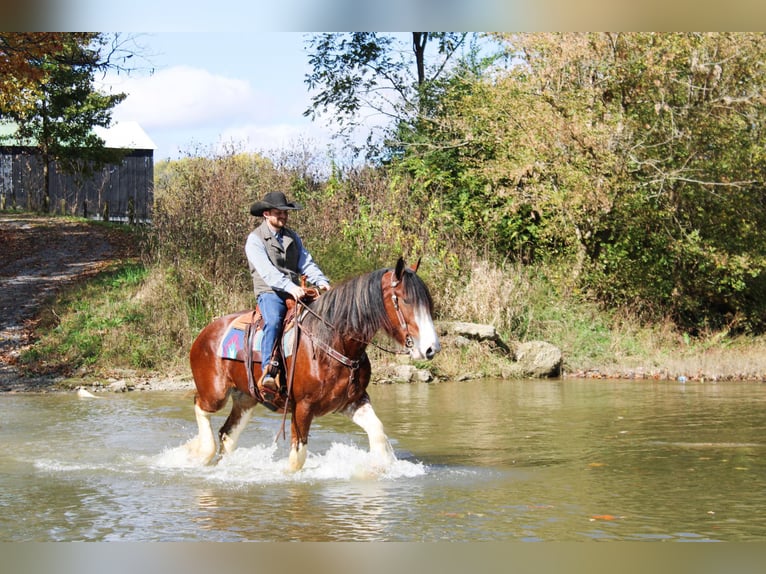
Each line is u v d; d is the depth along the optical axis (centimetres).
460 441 1054
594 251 2225
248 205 2128
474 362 1798
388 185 2272
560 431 1127
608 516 699
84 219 3447
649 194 2156
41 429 1145
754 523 681
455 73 2689
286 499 752
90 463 920
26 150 3953
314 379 813
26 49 2256
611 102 2173
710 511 716
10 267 2470
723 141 2172
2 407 1355
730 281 2250
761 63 2136
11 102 2678
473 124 2420
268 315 838
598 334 2008
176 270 2027
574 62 2125
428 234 2141
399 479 835
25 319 2016
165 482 823
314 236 2103
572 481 827
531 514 704
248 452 976
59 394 1520
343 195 2217
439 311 1934
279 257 854
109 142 4188
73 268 2455
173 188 2222
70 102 3759
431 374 1738
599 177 2070
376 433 843
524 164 2139
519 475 852
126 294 2067
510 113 2206
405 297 781
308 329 820
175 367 1745
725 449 996
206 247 2053
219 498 758
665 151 2162
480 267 1995
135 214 3441
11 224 3178
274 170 2264
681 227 2194
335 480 830
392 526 670
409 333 780
